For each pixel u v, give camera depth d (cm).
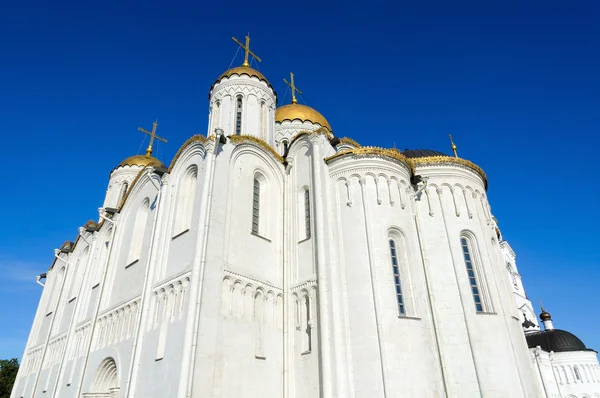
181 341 1936
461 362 2294
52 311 4109
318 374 2098
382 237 2341
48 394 3262
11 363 5581
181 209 2561
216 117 3203
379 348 2025
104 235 3641
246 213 2461
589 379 5325
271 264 2481
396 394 1944
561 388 5294
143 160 4722
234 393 1962
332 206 2458
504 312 2502
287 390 2178
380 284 2205
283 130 3903
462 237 2731
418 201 2792
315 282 2306
